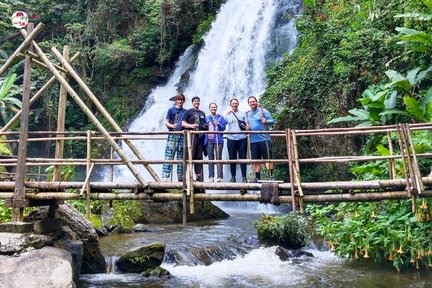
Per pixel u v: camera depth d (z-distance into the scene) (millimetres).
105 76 23922
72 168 11898
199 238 10516
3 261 5691
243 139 7543
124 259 8266
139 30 23844
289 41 18141
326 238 8852
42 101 22219
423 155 5793
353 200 5914
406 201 6887
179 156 7656
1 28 18922
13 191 6895
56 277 5629
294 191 5934
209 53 21828
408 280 7230
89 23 23516
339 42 13188
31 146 22469
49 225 7113
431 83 10094
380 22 11750
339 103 13047
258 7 20391
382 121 8219
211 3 23750
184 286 7426
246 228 11859
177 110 7848
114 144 6449
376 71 11734
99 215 12242
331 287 7172
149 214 13203
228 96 19594
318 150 13742
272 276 7941
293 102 14461
